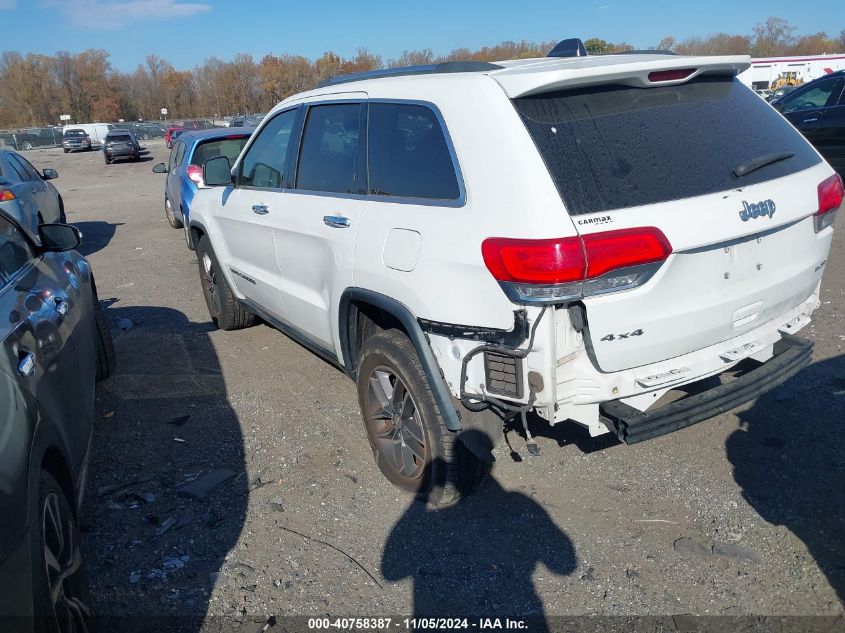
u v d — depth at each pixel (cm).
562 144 277
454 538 324
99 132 6544
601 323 269
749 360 346
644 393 290
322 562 312
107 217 1485
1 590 188
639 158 285
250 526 338
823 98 1088
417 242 310
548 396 273
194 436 434
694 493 346
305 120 432
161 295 790
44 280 356
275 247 452
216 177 522
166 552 321
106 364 516
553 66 304
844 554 298
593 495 351
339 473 384
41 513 224
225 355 575
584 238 258
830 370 465
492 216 277
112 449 421
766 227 298
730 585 285
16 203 888
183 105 9994
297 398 484
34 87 9531
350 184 373
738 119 325
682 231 273
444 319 299
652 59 316
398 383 347
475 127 291
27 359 263
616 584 289
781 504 333
